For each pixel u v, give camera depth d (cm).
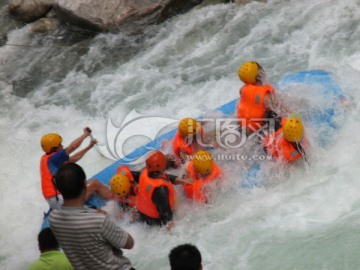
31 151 2384
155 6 3002
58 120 2566
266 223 1706
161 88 2603
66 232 1191
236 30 2847
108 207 1862
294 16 2820
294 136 1756
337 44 2556
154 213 1714
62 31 3155
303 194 1781
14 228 1989
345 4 2797
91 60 2931
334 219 1664
